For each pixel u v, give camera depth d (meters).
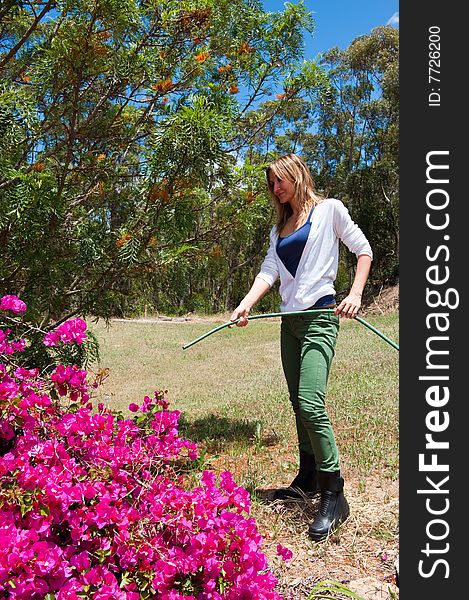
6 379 2.33
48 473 1.96
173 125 3.97
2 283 4.09
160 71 4.37
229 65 4.96
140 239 4.27
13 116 3.68
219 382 8.91
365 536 2.99
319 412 3.13
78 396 2.50
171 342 15.73
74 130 4.29
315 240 3.28
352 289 3.21
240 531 2.00
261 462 4.31
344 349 10.97
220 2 4.52
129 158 4.72
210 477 2.25
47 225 3.95
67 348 4.10
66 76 4.07
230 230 4.83
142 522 2.04
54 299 4.16
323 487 3.14
